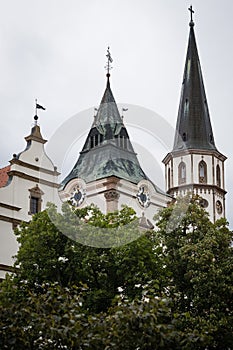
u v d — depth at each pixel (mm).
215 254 38156
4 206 46344
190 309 36688
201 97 86812
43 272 33812
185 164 81562
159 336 19234
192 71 88312
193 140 83562
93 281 33469
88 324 19609
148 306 19703
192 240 38875
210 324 34344
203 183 81312
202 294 36344
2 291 21781
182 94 87625
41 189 48375
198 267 36938
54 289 22031
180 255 37594
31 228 35156
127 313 19250
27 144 49062
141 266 33438
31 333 19750
